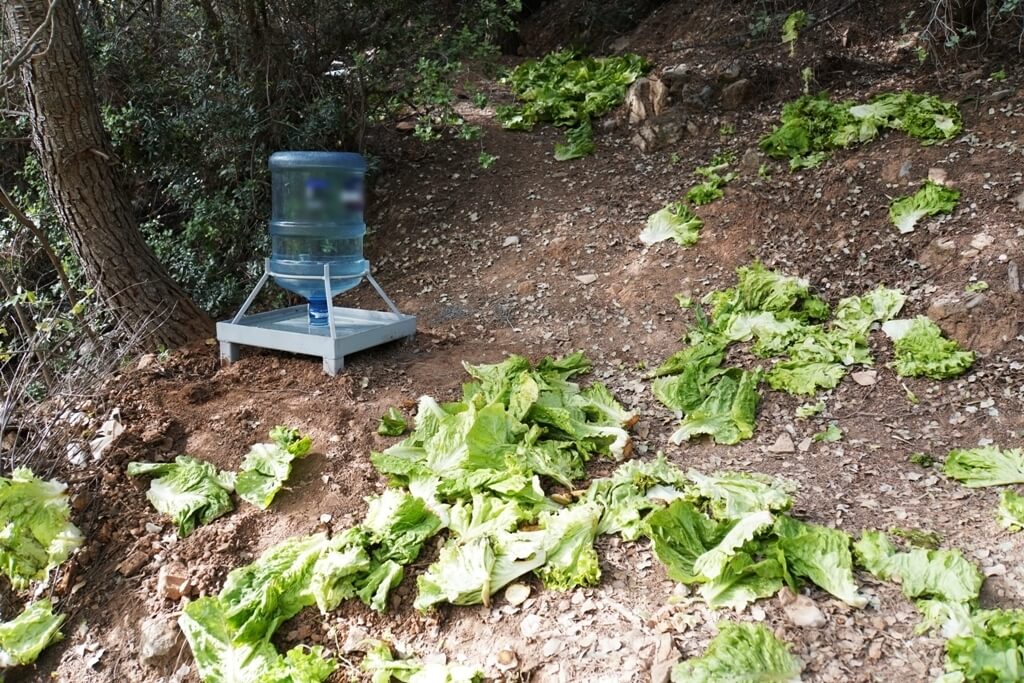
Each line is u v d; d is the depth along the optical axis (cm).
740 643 162
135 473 222
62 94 267
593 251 326
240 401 252
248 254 361
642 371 267
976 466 211
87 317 284
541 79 464
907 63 384
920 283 275
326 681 178
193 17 381
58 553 211
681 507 190
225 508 215
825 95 368
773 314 273
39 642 199
